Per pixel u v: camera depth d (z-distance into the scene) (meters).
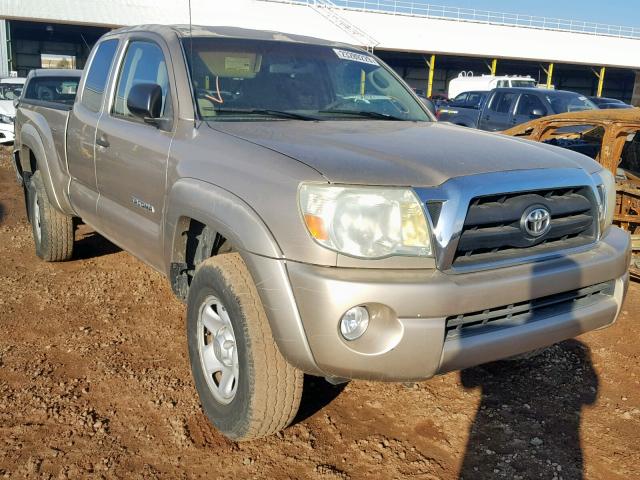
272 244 2.66
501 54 37.56
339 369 2.60
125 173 3.94
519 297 2.76
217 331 3.11
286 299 2.62
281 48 4.19
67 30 34.19
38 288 5.08
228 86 3.75
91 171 4.47
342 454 3.07
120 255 5.93
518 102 14.08
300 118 3.70
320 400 3.53
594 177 3.20
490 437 3.23
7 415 3.28
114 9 30.66
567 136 6.97
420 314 2.55
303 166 2.72
